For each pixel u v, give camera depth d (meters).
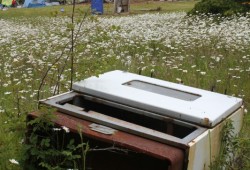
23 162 2.71
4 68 6.69
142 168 2.50
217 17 12.48
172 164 2.16
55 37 8.86
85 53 6.81
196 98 2.98
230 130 2.74
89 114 2.62
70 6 24.19
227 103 2.89
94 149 2.46
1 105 4.55
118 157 2.56
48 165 2.54
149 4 25.73
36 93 4.86
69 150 2.62
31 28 13.12
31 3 30.73
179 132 2.65
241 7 12.76
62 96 2.94
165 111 2.65
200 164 2.46
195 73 6.40
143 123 2.87
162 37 9.21
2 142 3.62
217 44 8.34
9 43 9.63
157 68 6.71
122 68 6.40
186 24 11.53
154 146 2.29
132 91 2.95
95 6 19.52
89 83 3.09
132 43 8.77
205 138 2.45
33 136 2.65
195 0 28.16
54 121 2.57
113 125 2.49
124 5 20.34
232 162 2.95
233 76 5.89
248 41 8.34
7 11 23.75
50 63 6.48
